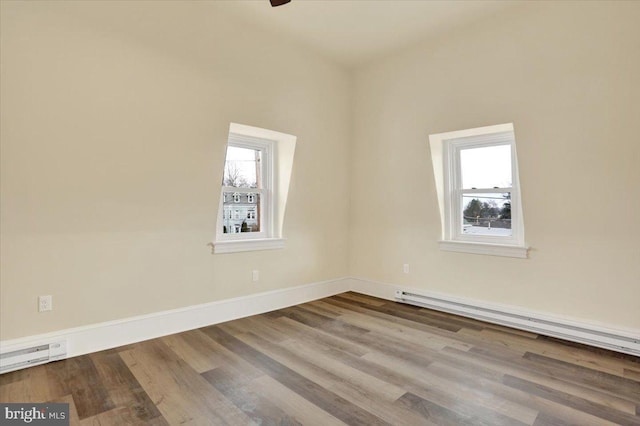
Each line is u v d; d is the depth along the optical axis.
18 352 2.24
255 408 1.84
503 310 3.18
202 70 2.98
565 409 1.84
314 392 2.01
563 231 2.88
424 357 2.50
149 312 2.84
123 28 2.56
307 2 2.94
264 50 3.42
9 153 2.18
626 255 2.60
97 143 2.50
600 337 2.66
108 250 2.62
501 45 3.12
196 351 2.59
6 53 2.13
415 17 3.18
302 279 4.02
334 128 4.27
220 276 3.28
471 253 3.45
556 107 2.84
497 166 3.46
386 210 4.16
